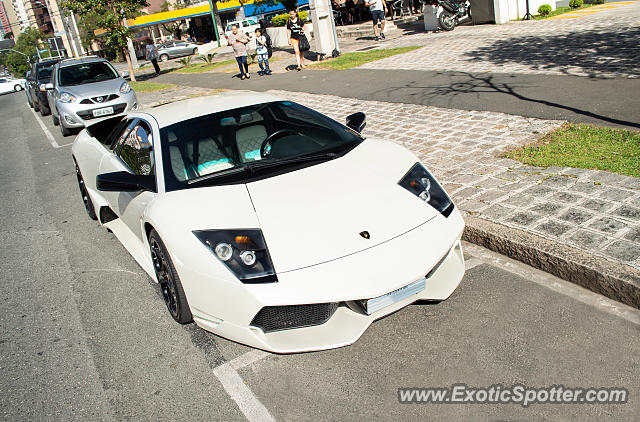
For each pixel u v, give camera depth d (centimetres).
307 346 273
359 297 265
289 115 409
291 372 289
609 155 495
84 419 273
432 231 299
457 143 614
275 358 304
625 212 381
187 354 318
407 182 332
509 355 278
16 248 534
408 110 811
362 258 276
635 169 453
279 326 277
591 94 711
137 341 338
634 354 266
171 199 326
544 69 909
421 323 316
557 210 402
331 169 343
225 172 348
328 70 1374
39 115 1711
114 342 340
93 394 292
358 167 345
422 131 687
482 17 1638
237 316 275
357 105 915
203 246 287
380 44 1689
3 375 319
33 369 322
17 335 364
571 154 516
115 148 463
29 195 735
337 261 274
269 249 280
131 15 2297
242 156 366
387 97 928
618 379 252
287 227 290
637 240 343
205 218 301
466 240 411
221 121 391
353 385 272
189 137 375
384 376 275
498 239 381
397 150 376
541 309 313
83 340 347
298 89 1194
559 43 1121
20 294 427
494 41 1288
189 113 406
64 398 291
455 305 329
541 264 354
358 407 256
